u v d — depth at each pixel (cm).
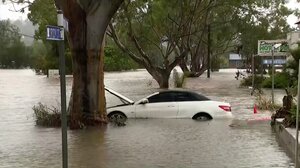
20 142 2436
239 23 9275
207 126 2941
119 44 6931
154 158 1977
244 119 3294
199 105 3284
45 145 2333
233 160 1914
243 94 5744
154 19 7088
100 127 2961
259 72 10031
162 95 3341
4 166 1859
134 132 2728
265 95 5291
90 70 3020
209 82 8888
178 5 6788
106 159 1969
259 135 2566
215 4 7594
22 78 11325
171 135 2597
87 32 2998
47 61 14162
